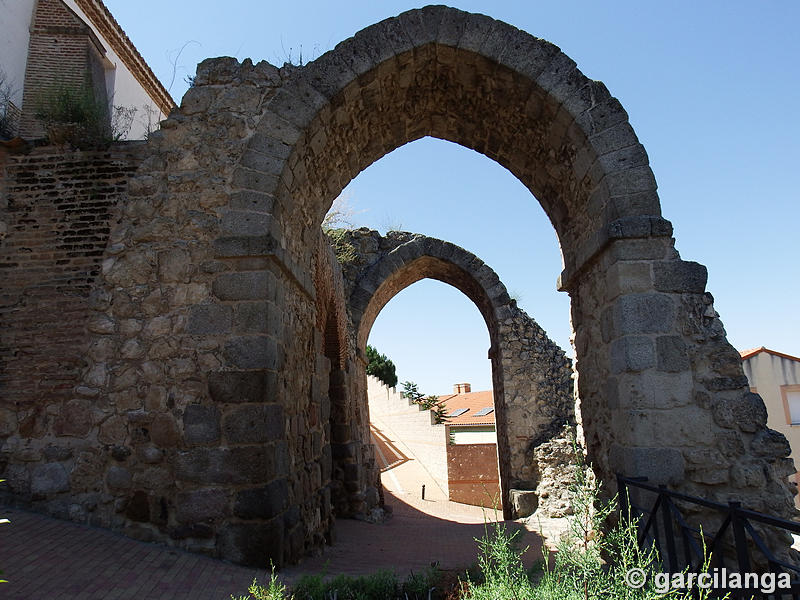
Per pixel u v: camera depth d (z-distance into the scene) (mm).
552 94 5496
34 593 3168
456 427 26781
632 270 5008
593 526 3361
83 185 5285
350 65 5531
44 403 4781
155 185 5242
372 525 9336
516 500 11227
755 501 4527
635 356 4832
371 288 12656
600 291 5547
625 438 4871
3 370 4859
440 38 5609
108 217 5191
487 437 25562
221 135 5355
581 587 2754
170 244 5074
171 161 5305
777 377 16672
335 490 10008
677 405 4738
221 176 5234
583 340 6234
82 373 4832
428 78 6070
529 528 8992
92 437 4699
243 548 4371
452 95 6312
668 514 3932
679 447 4664
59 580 3406
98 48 9898
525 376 12477
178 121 5406
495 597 2816
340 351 10336
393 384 30188
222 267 4961
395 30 5633
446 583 3951
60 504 4566
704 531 4480
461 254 13266
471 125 6703
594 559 2828
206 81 5527
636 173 5207
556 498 10859
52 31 9305
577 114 5434
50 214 5223
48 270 5078
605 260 5340
